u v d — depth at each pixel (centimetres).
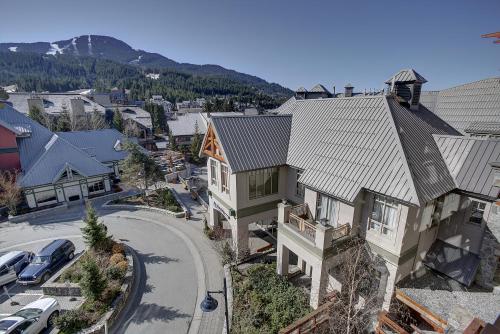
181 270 2105
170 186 4159
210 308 1016
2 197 3086
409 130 1603
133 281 1973
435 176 1414
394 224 1377
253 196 2086
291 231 1681
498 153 1414
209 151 2323
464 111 2320
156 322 1622
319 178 1661
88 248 2306
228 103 12556
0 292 1933
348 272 1484
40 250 2320
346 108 1953
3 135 3362
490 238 1388
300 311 1502
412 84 2002
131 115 9250
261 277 1797
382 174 1406
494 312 1289
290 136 2208
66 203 3428
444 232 1574
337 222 1633
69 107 7850
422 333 1287
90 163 3669
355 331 1435
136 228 2809
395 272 1402
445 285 1469
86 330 1505
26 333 1443
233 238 2194
